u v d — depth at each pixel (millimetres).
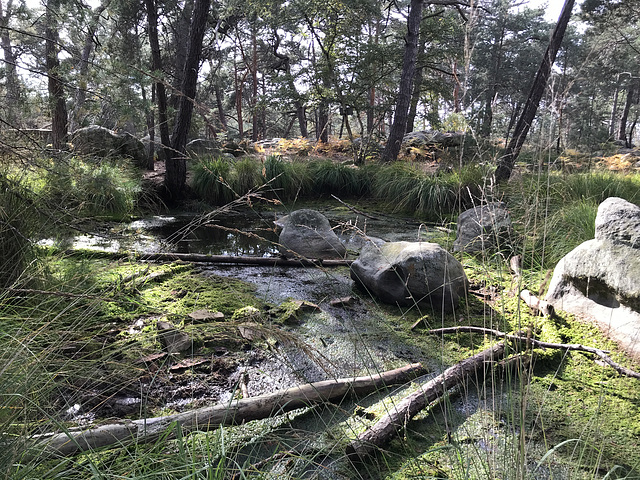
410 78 10984
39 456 1374
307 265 4910
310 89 13180
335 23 12648
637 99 29594
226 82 26688
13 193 2934
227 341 2984
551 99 1599
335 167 10117
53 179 3350
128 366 2166
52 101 4438
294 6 13430
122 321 3158
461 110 1842
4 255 2783
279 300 3830
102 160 6516
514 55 31531
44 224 3133
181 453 1470
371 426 2010
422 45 13328
